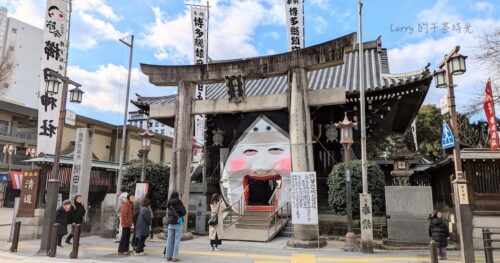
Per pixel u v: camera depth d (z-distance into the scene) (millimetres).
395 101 17922
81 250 11891
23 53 55406
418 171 19828
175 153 15023
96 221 16672
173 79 15547
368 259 10414
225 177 17641
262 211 17156
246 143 17469
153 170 17828
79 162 15016
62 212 12844
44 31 17016
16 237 11797
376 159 19750
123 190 15555
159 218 18141
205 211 16812
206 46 22281
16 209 15531
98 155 41531
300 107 13383
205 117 23469
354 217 15320
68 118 12797
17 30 55156
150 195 17547
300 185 12641
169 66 15602
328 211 18609
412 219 12758
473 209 13516
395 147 15742
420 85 16312
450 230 14688
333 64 13438
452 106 10109
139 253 11125
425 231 12570
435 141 33188
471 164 13867
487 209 13430
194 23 22266
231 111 14844
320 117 20250
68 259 10250
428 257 10766
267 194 21328
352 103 18688
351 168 14922
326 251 11820
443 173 16156
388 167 19531
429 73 15578
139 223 11133
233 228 16031
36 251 11758
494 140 12758
